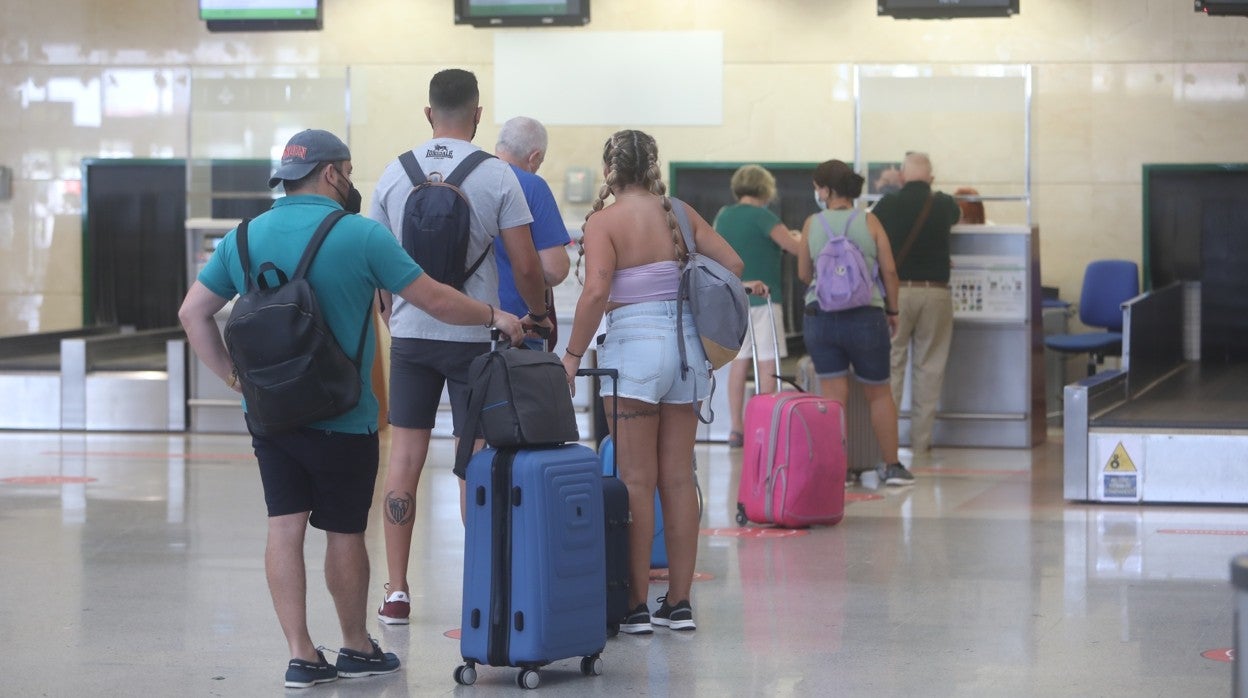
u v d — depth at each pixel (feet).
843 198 84.02
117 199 145.07
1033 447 105.81
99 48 144.36
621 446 47.47
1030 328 105.19
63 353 116.16
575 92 137.90
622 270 47.32
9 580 55.77
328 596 53.52
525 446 41.22
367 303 39.88
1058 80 133.90
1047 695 39.70
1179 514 74.33
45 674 41.68
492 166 47.37
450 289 40.42
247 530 67.97
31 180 145.48
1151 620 49.44
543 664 40.55
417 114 138.82
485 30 138.41
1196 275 132.57
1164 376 109.09
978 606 51.78
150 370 115.85
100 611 50.29
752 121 137.28
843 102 136.26
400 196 47.88
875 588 55.06
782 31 136.56
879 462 88.63
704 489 83.82
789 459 68.85
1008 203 107.14
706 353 47.42
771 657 44.11
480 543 40.78
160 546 63.57
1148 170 132.98
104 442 107.55
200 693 39.70
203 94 114.62
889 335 83.92
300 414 38.06
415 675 41.96
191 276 114.11
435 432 112.78
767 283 100.58
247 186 114.32
